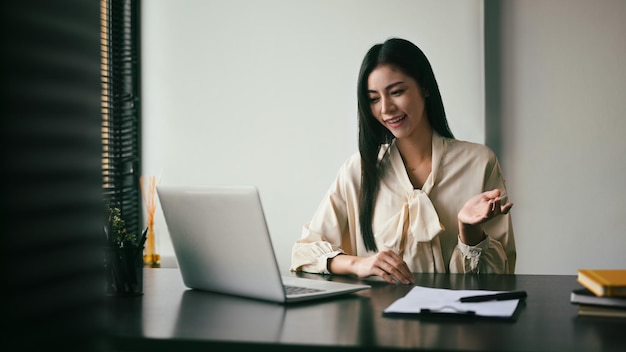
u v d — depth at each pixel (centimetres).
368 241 195
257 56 333
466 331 99
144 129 346
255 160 334
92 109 71
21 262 62
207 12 338
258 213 121
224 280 137
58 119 66
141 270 140
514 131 309
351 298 132
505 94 310
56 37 66
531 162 308
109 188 323
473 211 158
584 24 304
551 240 307
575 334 96
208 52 339
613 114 303
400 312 112
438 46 311
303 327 104
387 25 317
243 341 95
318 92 326
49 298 65
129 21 340
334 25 324
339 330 101
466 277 165
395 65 184
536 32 307
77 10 69
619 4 301
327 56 325
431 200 193
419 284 152
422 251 187
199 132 340
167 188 141
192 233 138
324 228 196
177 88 342
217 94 338
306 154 328
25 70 62
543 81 307
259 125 333
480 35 306
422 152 197
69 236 67
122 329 104
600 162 304
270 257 123
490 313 109
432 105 193
